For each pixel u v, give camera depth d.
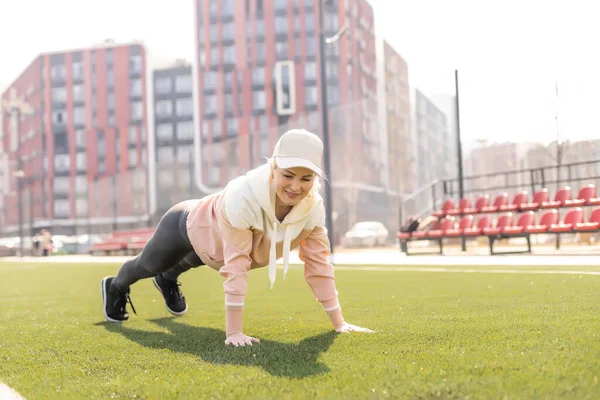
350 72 44.44
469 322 3.02
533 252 12.41
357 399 1.61
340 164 21.22
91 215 29.02
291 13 49.97
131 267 3.53
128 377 2.07
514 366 1.88
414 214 21.94
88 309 4.70
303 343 2.57
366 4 44.41
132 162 61.97
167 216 3.22
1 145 67.38
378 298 4.57
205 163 25.56
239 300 2.69
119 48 62.44
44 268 13.51
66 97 63.12
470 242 19.55
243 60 50.97
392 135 23.41
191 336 3.01
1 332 3.50
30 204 34.59
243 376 1.95
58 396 1.85
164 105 59.59
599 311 3.22
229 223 2.69
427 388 1.67
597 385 1.61
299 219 2.68
